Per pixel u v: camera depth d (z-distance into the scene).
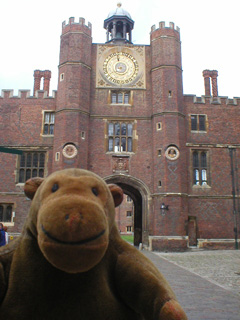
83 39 25.80
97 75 26.16
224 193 24.91
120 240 2.31
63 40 26.06
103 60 26.58
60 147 23.67
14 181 24.39
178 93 25.03
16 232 23.52
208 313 6.29
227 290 8.58
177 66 25.64
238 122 26.41
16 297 2.01
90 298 2.00
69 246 1.66
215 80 34.53
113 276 2.17
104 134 25.03
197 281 9.95
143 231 23.73
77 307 1.97
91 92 25.80
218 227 24.16
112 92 26.17
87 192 1.95
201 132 25.86
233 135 26.11
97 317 1.98
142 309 2.00
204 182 25.17
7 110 25.66
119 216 52.19
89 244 1.69
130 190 27.02
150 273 2.06
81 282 2.01
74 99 24.31
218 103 26.53
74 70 24.91
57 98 25.12
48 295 2.00
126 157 24.69
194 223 24.09
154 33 26.52
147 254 19.95
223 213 24.47
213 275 11.27
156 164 23.92
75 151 23.44
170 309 1.82
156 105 24.89
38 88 34.75
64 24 26.47
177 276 10.91
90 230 1.70
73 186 1.95
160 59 25.55
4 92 25.98
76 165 23.25
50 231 1.71
